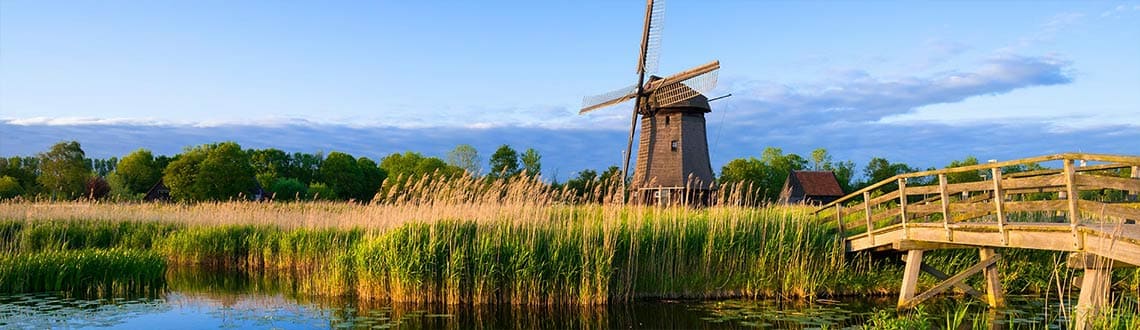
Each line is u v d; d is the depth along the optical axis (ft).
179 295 49.70
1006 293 47.75
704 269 48.26
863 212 66.13
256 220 83.56
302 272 64.39
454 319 40.75
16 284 49.39
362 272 47.83
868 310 42.86
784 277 47.85
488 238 45.65
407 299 45.85
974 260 50.11
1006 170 149.59
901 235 43.68
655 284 47.60
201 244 72.49
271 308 44.01
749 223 50.19
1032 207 34.78
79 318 40.34
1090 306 26.91
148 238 80.64
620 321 40.37
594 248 45.83
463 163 166.40
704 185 106.42
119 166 271.08
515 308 43.73
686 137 107.34
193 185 200.54
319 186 243.60
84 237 78.18
